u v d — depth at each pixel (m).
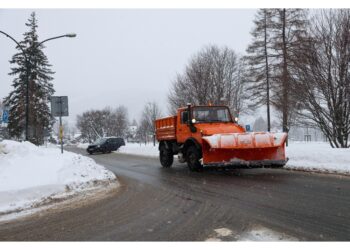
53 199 8.54
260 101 33.38
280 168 13.34
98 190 9.91
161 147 16.38
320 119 15.80
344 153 12.98
